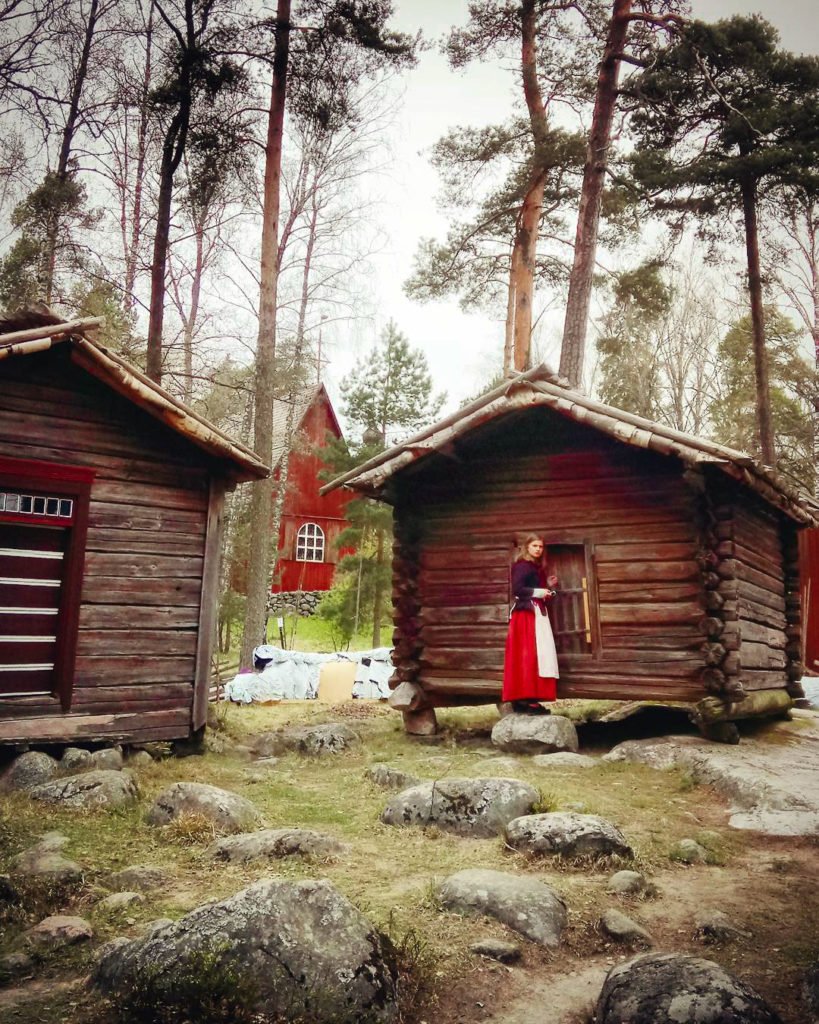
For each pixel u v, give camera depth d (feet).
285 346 71.31
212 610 26.71
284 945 9.01
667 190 54.44
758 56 45.16
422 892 12.81
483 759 24.32
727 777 20.25
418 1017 9.12
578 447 28.68
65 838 15.39
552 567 28.50
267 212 51.47
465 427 27.58
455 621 29.81
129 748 24.30
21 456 23.20
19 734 22.24
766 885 13.69
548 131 50.26
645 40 47.65
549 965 10.63
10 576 23.22
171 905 12.14
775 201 57.36
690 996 8.45
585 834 14.69
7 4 51.03
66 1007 9.04
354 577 71.77
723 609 25.34
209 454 27.14
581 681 27.07
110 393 25.13
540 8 49.73
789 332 88.94
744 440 86.53
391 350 74.90
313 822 17.58
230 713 36.14
